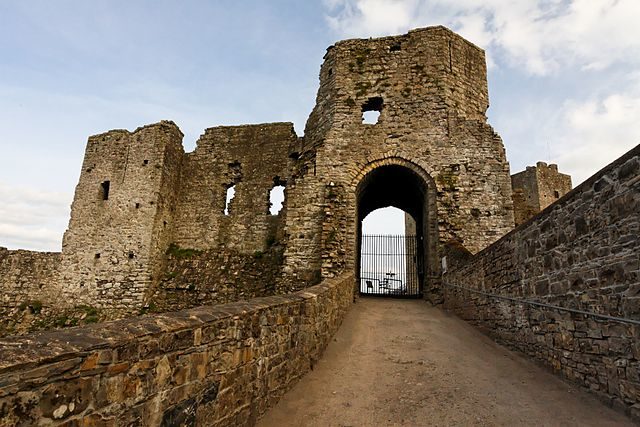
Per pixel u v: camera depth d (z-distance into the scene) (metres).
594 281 5.91
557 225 6.97
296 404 6.00
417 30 19.75
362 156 18.27
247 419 5.04
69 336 2.96
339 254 16.62
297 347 6.98
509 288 8.96
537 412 5.68
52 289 22.22
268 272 21.06
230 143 25.36
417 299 17.88
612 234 5.51
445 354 8.66
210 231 23.78
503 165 17.23
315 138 20.00
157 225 22.28
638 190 5.00
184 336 3.92
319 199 17.95
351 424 5.43
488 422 5.45
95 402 2.91
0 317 21.97
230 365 4.71
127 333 3.30
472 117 19.12
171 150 24.00
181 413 3.79
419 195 19.33
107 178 23.30
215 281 21.25
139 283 20.98
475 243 16.31
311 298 7.89
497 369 7.62
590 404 5.72
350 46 20.14
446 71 18.91
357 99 19.16
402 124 18.41
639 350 4.97
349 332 10.53
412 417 5.64
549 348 7.22
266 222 23.22
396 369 7.67
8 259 23.19
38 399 2.54
